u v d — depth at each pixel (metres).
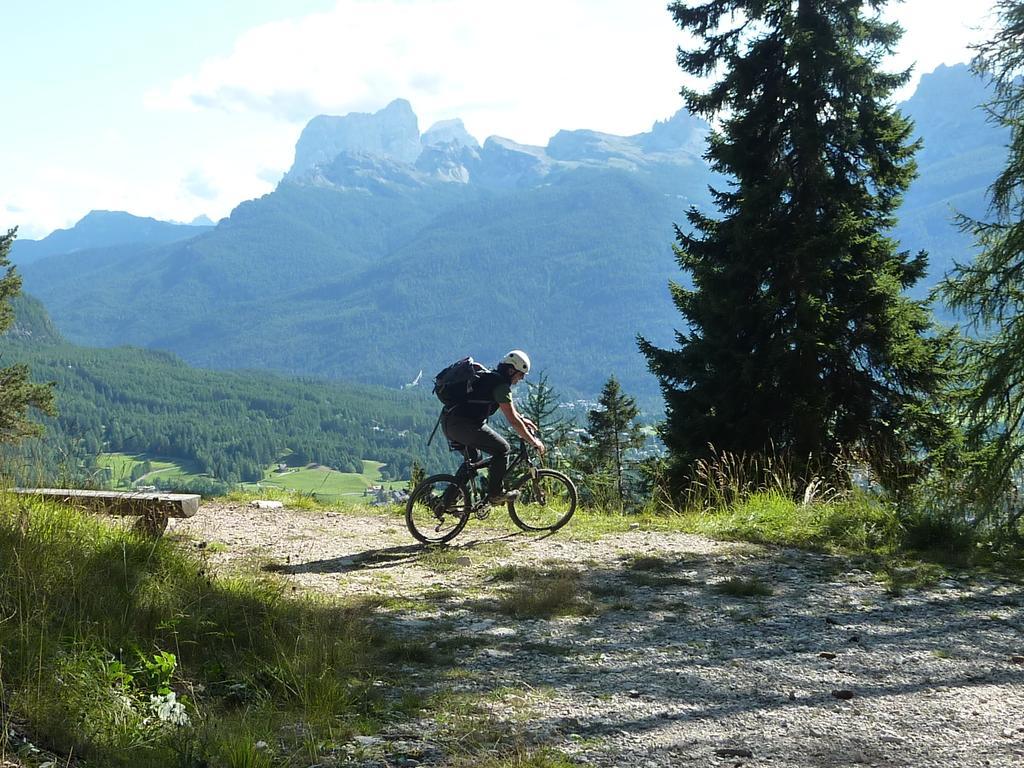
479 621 6.19
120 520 7.60
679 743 3.93
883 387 19.48
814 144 19.25
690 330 21.70
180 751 3.54
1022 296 14.45
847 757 3.76
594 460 39.59
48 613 4.59
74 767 3.33
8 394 37.12
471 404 9.50
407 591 7.10
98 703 3.89
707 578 7.80
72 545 5.57
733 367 19.84
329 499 12.91
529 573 7.80
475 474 9.66
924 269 20.05
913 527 9.62
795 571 8.12
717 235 21.31
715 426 19.53
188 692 4.41
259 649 5.03
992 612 6.65
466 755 3.74
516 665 5.16
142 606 5.14
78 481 8.28
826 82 19.77
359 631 5.52
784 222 20.05
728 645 5.68
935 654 5.48
